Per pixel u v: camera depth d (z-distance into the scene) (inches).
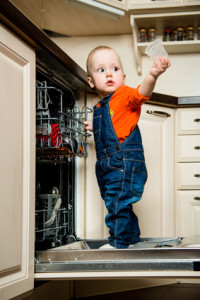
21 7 87.4
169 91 100.3
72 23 95.6
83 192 66.2
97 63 57.7
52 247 56.8
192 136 81.5
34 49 46.7
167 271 45.0
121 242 49.9
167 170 79.4
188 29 95.7
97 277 45.6
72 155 58.2
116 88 57.4
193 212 80.1
